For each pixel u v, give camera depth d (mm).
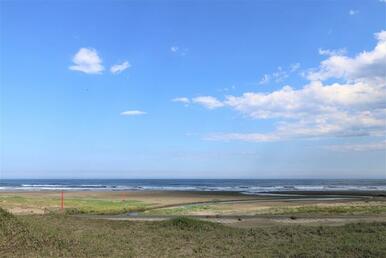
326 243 21203
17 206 43656
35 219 26406
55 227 23375
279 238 23141
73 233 22172
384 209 43750
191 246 20766
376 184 174500
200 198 65312
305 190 107000
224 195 75125
